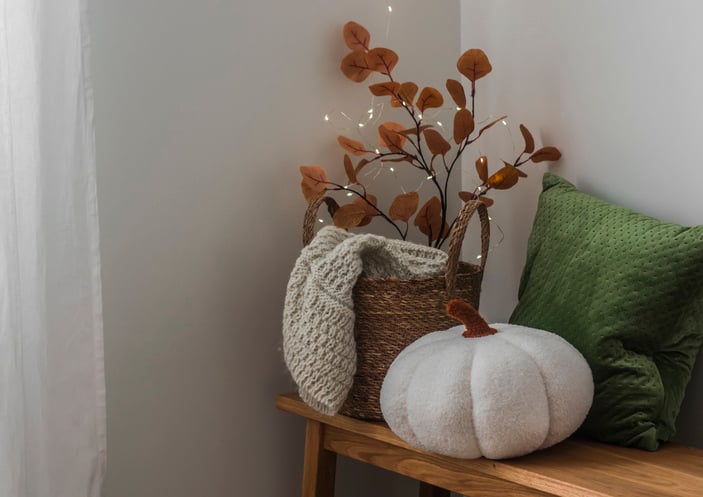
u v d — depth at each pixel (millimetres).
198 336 1853
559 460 1465
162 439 1812
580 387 1455
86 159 1587
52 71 1541
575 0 1899
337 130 2055
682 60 1675
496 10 2131
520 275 2076
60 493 1571
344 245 1662
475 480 1480
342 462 2068
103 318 1724
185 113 1816
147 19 1759
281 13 1948
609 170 1837
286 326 1705
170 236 1805
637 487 1317
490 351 1434
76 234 1574
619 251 1613
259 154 1928
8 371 1460
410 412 1459
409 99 1936
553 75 1966
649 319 1567
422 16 2180
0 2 1463
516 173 1879
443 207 1969
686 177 1678
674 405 1598
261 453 1959
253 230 1925
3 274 1457
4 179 1458
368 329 1685
